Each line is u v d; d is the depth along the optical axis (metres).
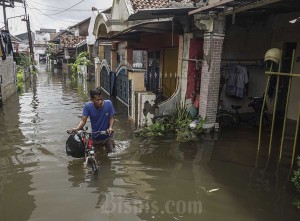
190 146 7.68
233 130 9.16
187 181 5.64
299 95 9.81
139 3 16.00
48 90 19.42
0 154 6.98
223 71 10.20
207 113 8.80
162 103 9.65
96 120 6.49
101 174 5.86
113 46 18.33
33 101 14.84
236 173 6.04
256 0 6.28
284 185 5.53
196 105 9.45
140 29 10.52
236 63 10.48
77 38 42.81
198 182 5.61
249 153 7.21
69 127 9.55
